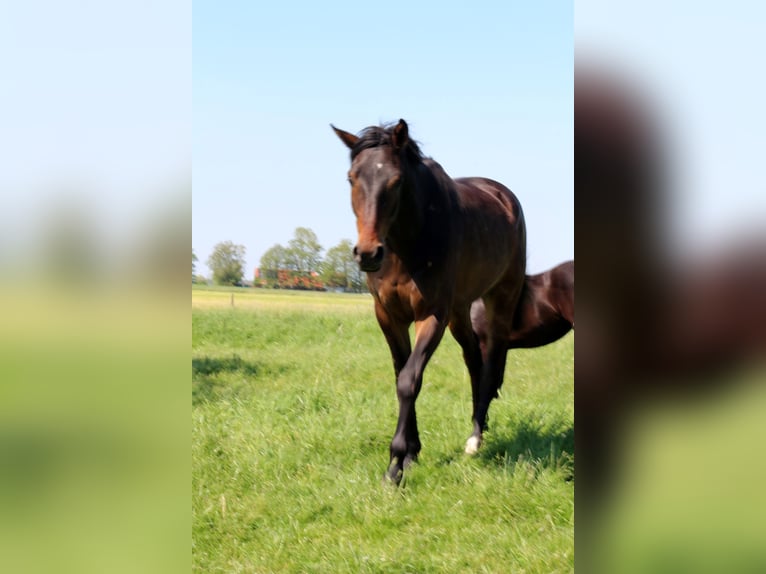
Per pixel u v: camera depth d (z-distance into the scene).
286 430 5.33
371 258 4.23
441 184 4.92
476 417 5.24
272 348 10.97
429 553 3.47
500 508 3.88
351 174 4.46
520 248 6.04
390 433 5.21
